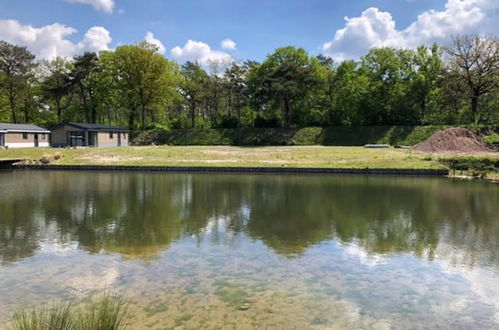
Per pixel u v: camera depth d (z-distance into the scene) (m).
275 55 58.81
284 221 12.21
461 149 33.62
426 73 52.69
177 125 61.16
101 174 26.33
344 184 20.98
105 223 11.93
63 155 33.38
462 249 9.27
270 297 6.48
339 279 7.30
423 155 30.73
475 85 48.56
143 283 7.07
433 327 5.57
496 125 40.38
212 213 13.44
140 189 19.20
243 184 21.05
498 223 11.95
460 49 48.69
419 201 15.83
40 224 11.80
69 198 16.52
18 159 31.11
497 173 25.14
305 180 22.77
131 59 56.09
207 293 6.62
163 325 5.52
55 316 5.28
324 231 10.94
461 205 14.97
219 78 64.12
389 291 6.77
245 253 8.90
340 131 52.81
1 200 16.03
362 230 11.08
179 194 17.62
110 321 4.98
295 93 51.66
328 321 5.69
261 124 57.59
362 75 55.91
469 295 6.64
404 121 52.34
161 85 57.72
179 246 9.46
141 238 10.20
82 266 8.01
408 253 8.94
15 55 54.69
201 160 31.12
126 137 54.31
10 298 6.44
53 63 60.12
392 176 24.69
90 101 61.50
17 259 8.51
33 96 60.62
